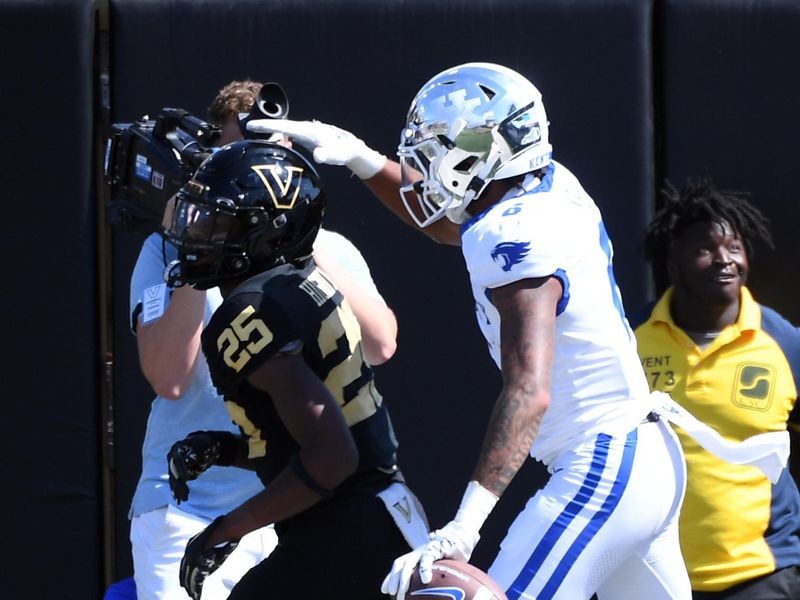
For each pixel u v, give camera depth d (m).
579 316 10.60
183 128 12.54
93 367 16.02
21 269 15.96
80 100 15.89
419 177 12.81
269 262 10.55
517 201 10.76
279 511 10.00
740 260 14.37
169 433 13.04
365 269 13.36
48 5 15.82
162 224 11.44
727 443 11.78
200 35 16.05
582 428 10.80
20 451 16.00
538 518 10.72
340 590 10.45
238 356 10.01
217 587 12.70
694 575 13.99
